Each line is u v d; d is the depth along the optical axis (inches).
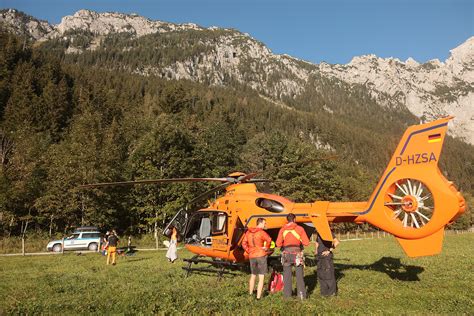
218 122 3634.4
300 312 281.3
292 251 328.5
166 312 277.7
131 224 1705.2
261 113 7805.1
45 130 2751.0
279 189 2105.1
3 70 3508.9
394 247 957.8
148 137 1729.8
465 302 308.2
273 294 343.3
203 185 1882.4
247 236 345.1
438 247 337.7
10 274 530.0
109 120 3427.7
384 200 368.5
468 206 3609.7
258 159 2287.2
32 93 3221.0
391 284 389.1
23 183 1448.1
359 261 583.5
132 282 429.7
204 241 506.9
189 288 380.5
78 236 1242.6
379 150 7765.8
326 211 384.5
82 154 1545.3
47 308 300.4
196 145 1973.4
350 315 274.4
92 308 299.1
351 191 2812.5
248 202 452.4
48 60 4756.4
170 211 1593.3
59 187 1502.2
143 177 1630.2
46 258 858.8
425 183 343.3
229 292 354.3
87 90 3804.1
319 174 2180.1
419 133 355.9
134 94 5723.4
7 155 1637.6
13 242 1342.3
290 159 2142.0
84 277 476.4
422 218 350.6
